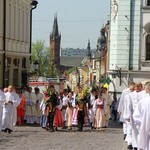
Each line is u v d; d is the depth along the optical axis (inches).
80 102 1254.9
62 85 2041.1
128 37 2244.1
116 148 873.5
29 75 2298.2
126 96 848.9
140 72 2230.6
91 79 4950.8
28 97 1430.9
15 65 2069.4
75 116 1293.1
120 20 2253.9
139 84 831.1
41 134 1127.0
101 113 1301.7
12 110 1142.3
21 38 2190.0
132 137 813.2
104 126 1315.2
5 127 1131.9
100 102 1306.6
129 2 2239.2
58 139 1018.1
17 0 2103.8
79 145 912.9
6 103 1132.5
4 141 957.2
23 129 1254.3
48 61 4975.4
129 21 2242.9
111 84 2265.0
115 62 2266.2
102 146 903.1
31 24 2378.2
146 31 2229.3
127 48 2249.0
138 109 585.6
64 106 1298.0
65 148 862.5
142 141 532.7
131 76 2242.9
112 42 2289.6
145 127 533.0
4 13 1877.5
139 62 2241.6
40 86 2036.2
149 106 535.8
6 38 1924.2
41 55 4918.8
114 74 2255.2
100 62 4355.3
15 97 1152.2
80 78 5905.5
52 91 1246.3
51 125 1230.9
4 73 1870.1
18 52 2100.1
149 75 2226.9
